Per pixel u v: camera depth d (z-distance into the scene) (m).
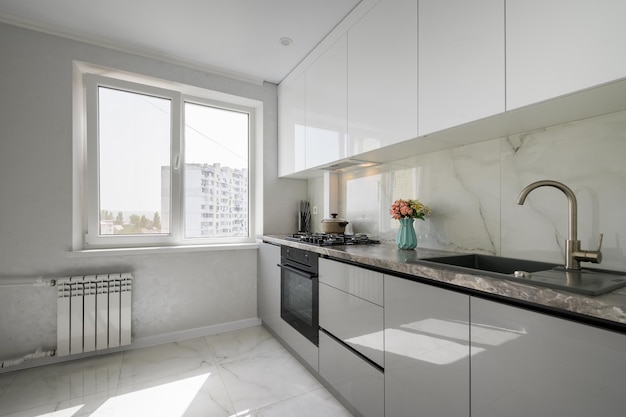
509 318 0.93
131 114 2.62
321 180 3.13
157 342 2.59
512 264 1.48
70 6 1.99
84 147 2.48
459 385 1.08
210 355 2.39
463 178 1.78
